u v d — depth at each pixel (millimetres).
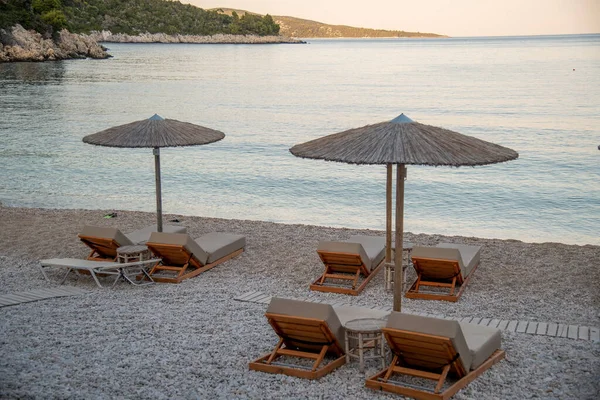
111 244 10023
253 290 9312
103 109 45844
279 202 19234
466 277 9516
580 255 10891
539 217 17578
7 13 108688
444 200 19406
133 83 69688
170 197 19625
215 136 11422
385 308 8531
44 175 22578
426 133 7348
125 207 18188
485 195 19938
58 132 34094
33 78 74625
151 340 7109
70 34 121062
